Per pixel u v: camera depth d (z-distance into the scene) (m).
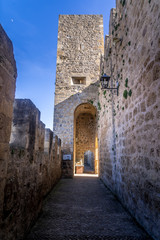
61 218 3.35
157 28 2.45
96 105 11.18
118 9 5.33
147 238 2.56
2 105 1.65
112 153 6.04
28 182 2.58
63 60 11.94
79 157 14.21
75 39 12.41
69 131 10.79
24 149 2.37
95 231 2.78
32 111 2.69
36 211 3.15
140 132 3.14
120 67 4.93
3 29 1.69
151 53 2.66
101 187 7.07
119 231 2.79
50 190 5.89
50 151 5.76
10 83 1.84
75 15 12.88
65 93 11.35
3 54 1.67
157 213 2.38
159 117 2.37
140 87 3.18
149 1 2.75
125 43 4.37
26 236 2.51
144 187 2.88
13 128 2.42
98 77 11.64
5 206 1.74
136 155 3.35
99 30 12.62
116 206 4.28
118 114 5.11
